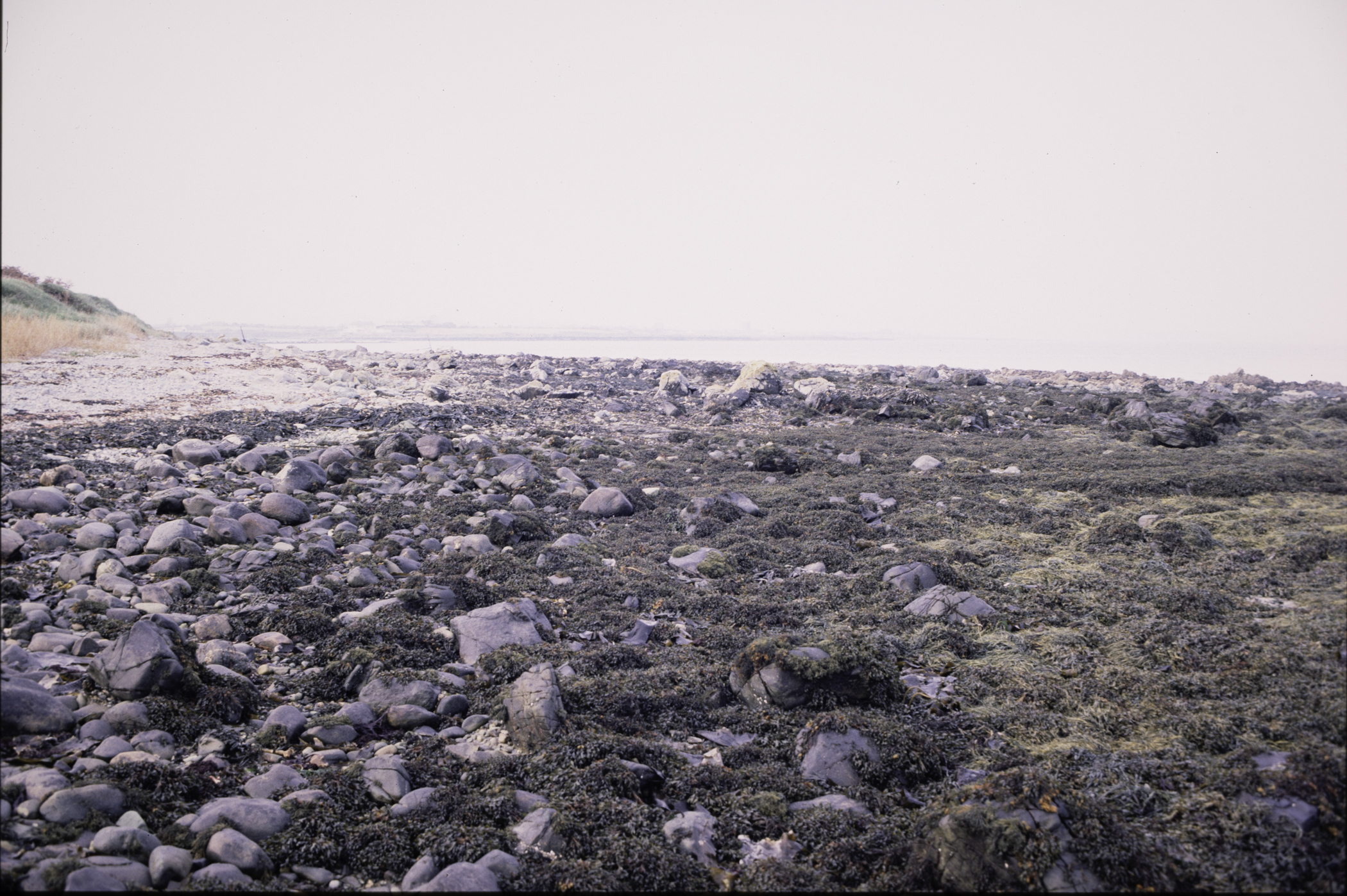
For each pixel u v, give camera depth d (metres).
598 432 20.61
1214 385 35.12
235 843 4.29
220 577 8.40
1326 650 6.95
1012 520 12.88
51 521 9.02
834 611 9.01
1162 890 4.21
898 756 5.66
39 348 21.78
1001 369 45.34
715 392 27.94
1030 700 6.70
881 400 27.09
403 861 4.49
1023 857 4.29
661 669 7.21
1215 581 9.30
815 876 4.47
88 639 6.36
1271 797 4.86
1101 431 22.86
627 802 5.08
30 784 4.54
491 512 11.62
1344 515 12.07
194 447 12.73
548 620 8.37
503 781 5.32
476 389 25.38
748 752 5.93
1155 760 5.53
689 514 12.73
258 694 6.28
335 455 13.45
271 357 27.33
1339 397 31.03
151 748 5.20
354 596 8.45
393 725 6.03
